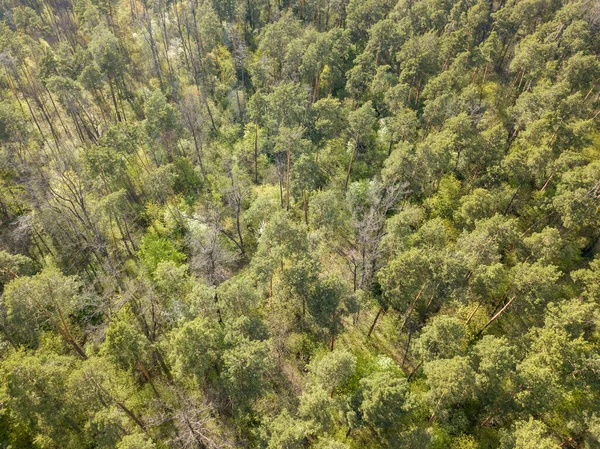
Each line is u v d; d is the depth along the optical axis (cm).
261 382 3469
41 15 9388
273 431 3122
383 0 8931
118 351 3356
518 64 6812
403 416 3497
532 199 5503
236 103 8050
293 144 5712
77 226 5166
